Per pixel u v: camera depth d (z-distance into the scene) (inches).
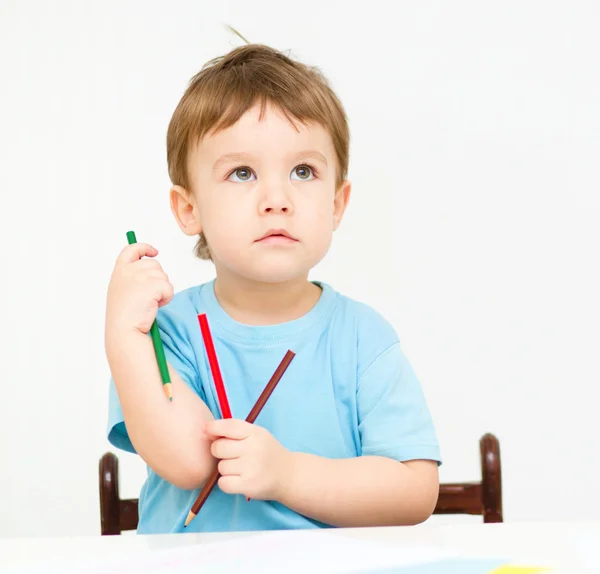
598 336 84.4
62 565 26.3
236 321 43.5
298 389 42.4
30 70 84.9
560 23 83.3
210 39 84.4
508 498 84.4
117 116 84.7
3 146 85.2
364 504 37.9
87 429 86.6
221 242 40.4
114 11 84.7
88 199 85.0
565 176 83.7
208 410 38.5
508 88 83.3
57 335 86.3
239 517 40.2
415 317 83.3
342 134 44.4
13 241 85.7
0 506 86.7
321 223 40.5
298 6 83.5
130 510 45.7
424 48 83.2
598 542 27.5
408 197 83.0
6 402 86.7
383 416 41.8
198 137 41.2
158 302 38.9
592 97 83.4
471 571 25.2
